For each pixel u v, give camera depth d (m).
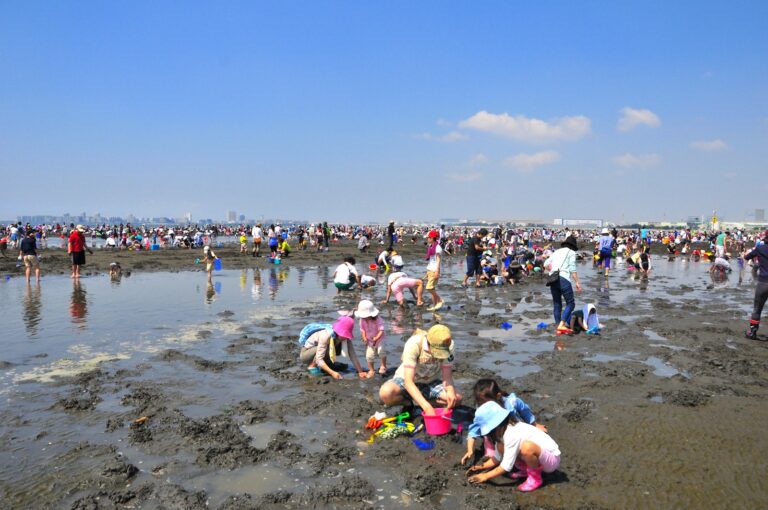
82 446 5.03
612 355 8.67
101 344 9.26
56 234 68.56
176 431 5.40
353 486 4.27
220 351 8.81
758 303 9.85
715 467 4.64
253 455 4.86
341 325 7.32
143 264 26.52
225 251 38.00
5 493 4.19
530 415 5.04
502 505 3.98
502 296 16.02
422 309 13.36
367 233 55.38
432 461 4.80
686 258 39.75
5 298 14.86
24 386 6.89
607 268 21.94
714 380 7.27
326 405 6.21
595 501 4.09
